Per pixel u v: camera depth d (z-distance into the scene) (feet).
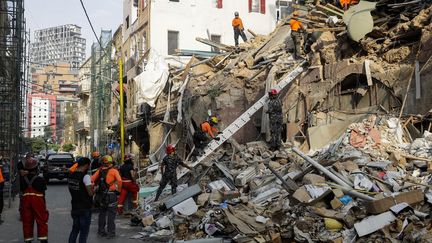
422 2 46.44
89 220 26.73
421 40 41.63
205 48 109.91
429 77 40.14
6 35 67.05
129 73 119.03
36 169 29.60
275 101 48.96
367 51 48.78
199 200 35.78
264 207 31.99
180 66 94.63
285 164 41.29
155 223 35.42
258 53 73.20
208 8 111.34
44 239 29.25
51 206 51.34
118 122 125.90
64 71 327.88
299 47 59.21
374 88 46.32
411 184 29.81
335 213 27.50
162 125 89.81
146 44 110.11
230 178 41.63
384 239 24.31
